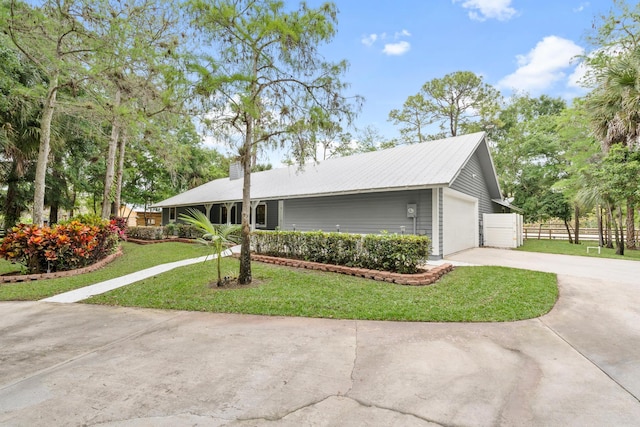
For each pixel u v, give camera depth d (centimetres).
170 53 727
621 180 955
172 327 407
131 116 949
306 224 1310
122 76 888
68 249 812
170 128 1226
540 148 1833
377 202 1073
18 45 766
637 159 934
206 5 550
